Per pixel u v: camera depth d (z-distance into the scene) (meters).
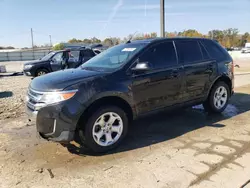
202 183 2.90
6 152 3.90
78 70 4.34
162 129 4.75
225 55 5.65
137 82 4.05
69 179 3.10
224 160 3.43
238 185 2.84
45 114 3.48
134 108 4.09
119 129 3.95
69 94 3.47
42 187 2.94
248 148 3.79
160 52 4.50
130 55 4.23
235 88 8.88
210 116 5.49
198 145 3.96
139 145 4.04
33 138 4.47
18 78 14.91
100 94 3.65
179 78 4.62
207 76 5.14
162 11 9.11
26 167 3.42
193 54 4.99
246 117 5.37
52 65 13.67
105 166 3.39
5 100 7.87
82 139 3.77
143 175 3.12
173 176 3.07
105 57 4.69
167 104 4.55
